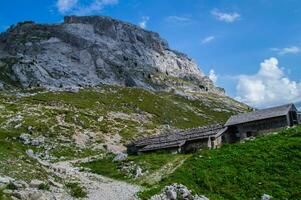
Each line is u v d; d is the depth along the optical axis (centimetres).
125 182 6112
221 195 4888
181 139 8150
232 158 5862
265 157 5700
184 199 4419
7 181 4278
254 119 7838
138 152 8531
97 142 12988
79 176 6325
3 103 17288
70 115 15800
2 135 11400
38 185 4569
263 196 4675
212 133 7850
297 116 7912
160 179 5784
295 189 4809
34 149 10744
